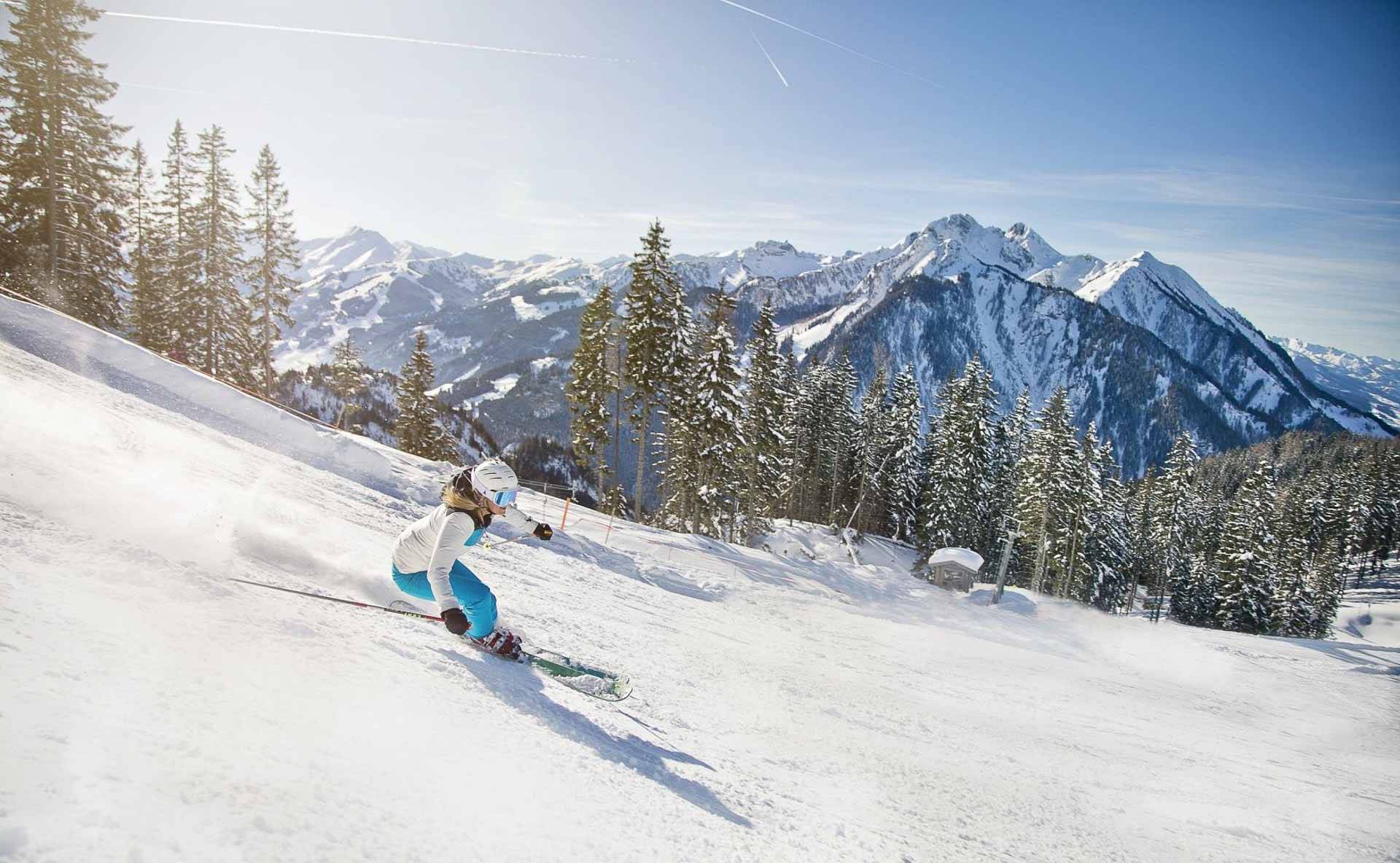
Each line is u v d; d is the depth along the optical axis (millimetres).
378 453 17922
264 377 37781
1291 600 57406
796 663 10430
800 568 29812
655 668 7059
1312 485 83938
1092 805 5961
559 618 8172
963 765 6371
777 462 49750
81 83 27797
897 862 3420
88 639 2207
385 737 2494
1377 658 26422
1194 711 15195
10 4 26000
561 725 3686
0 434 4809
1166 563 66062
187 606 2932
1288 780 9148
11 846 1208
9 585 2359
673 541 27250
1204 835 5723
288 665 2750
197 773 1739
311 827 1724
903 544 60438
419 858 1806
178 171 35312
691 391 38750
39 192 27484
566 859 2160
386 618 4375
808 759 5230
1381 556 89500
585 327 38625
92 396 10422
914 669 12734
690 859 2561
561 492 44156
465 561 10469
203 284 34688
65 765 1524
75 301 28281
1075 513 50188
